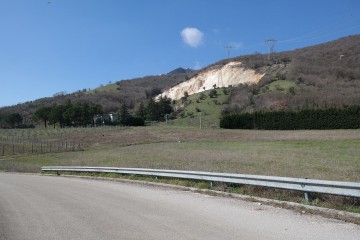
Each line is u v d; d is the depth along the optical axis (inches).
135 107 5442.9
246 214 396.2
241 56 5334.6
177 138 2410.2
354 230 318.3
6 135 3073.3
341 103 2871.6
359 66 3986.2
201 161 992.2
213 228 338.0
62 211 450.9
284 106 3110.2
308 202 419.8
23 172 1368.1
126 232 333.1
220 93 4473.4
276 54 5359.3
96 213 429.4
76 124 4207.7
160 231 332.2
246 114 2957.7
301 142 1696.6
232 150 1438.2
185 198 520.7
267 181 480.1
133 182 767.7
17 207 494.0
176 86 5821.9
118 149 1950.1
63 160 1648.6
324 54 4746.6
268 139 1996.8
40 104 6087.6
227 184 577.6
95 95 6451.8
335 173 660.7
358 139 1673.2
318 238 296.0
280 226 338.0
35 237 328.2
